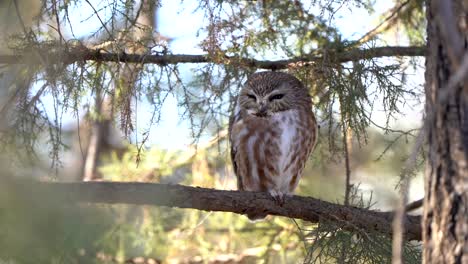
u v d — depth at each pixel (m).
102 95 10.98
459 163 7.04
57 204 5.86
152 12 10.77
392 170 14.31
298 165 12.67
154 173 15.66
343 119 11.46
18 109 10.05
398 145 13.02
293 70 12.27
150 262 15.88
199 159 15.30
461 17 7.13
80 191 8.77
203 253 16.14
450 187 7.07
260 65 12.10
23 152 10.00
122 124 10.53
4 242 5.74
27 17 10.26
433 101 7.30
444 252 7.05
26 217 5.70
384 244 10.38
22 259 5.82
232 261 16.11
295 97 12.42
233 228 16.05
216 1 10.55
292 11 11.47
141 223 14.88
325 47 11.74
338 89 11.48
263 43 11.52
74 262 6.26
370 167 14.72
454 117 7.11
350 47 11.84
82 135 17.09
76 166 17.20
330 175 15.55
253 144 12.45
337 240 10.40
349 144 12.84
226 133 13.29
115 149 18.08
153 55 11.14
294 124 12.38
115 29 10.56
